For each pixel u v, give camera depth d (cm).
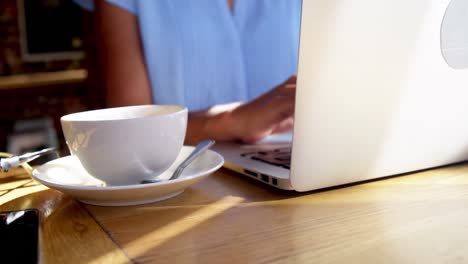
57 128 413
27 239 39
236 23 157
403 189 55
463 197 52
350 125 52
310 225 44
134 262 37
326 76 49
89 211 51
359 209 49
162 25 140
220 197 54
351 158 54
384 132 54
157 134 51
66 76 426
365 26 49
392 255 37
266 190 57
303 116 49
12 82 397
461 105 59
